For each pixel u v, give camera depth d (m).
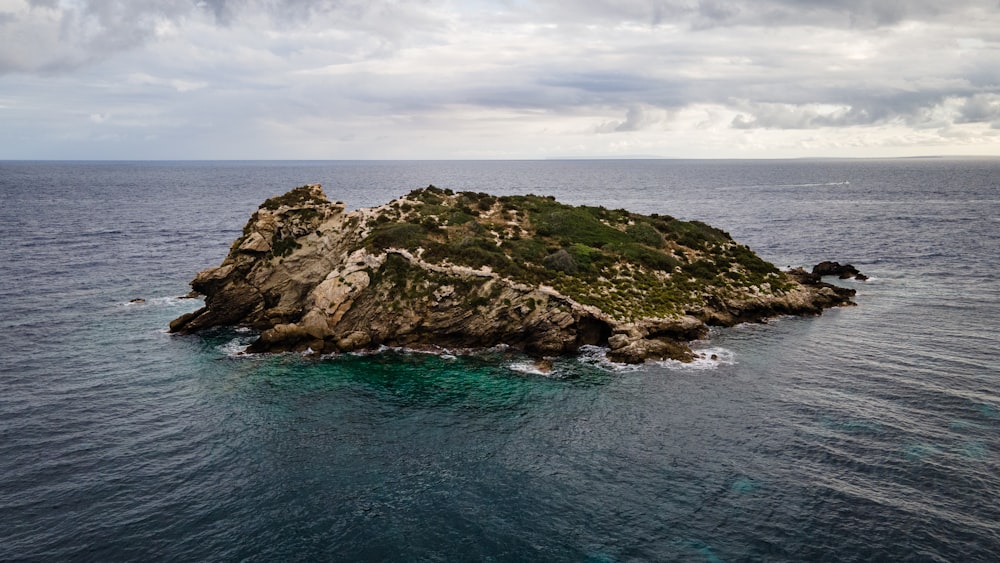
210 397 51.88
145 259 109.81
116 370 57.56
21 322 71.00
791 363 57.94
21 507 35.69
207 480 39.16
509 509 36.22
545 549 32.66
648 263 76.44
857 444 42.31
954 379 52.91
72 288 87.44
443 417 48.22
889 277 93.62
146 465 40.75
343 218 77.25
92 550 32.22
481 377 56.19
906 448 41.56
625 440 44.16
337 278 66.88
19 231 138.00
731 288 74.94
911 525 33.66
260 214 76.56
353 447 43.59
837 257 110.38
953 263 102.81
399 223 76.06
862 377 54.03
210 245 126.69
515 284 64.75
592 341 64.50
